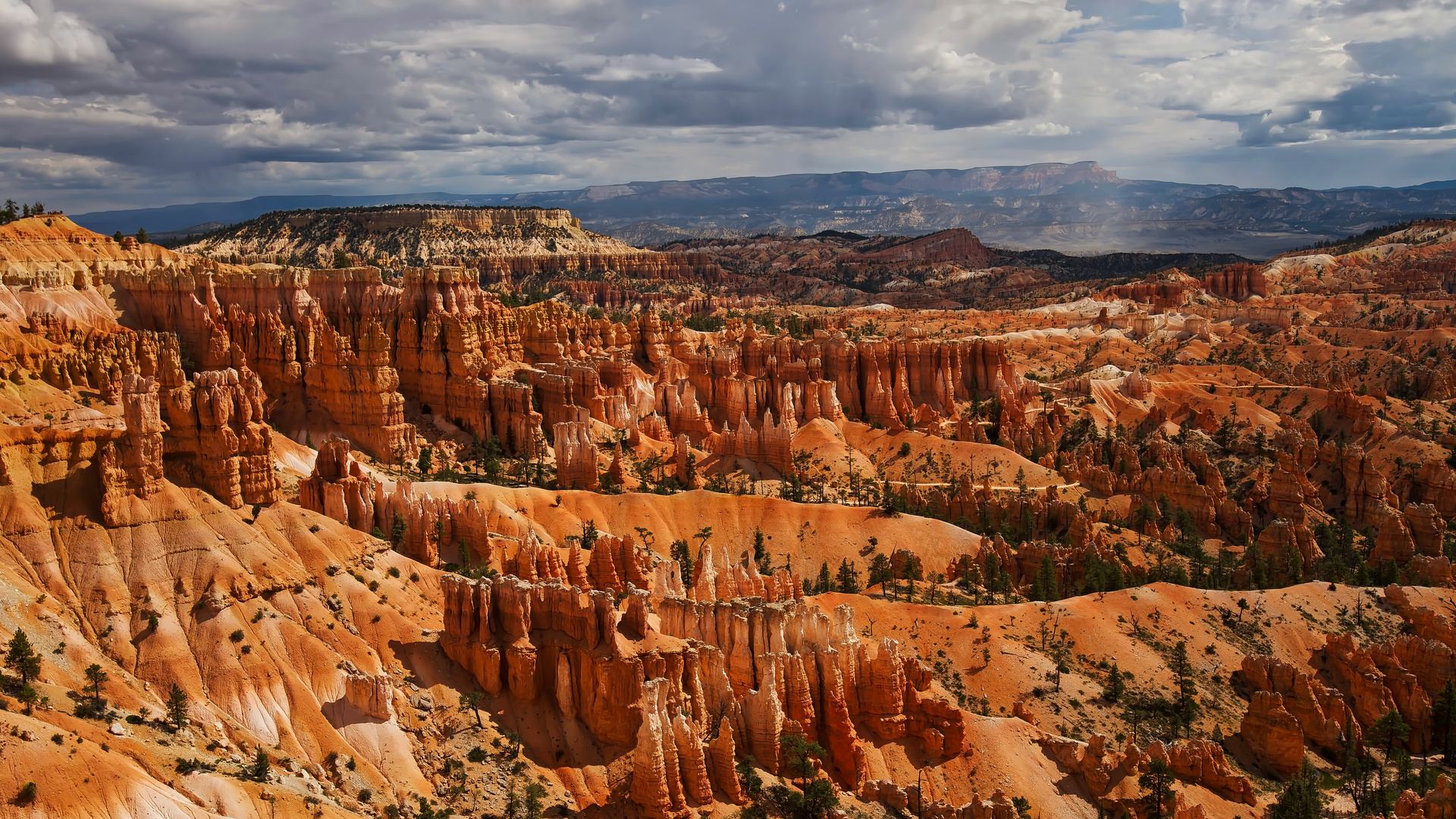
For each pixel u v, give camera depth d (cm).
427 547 13175
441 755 10050
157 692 9625
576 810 9844
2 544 10062
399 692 10425
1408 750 14262
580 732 10562
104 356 14500
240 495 11512
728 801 10025
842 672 11738
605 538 14775
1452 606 16650
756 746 10744
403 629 11156
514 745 10275
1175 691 14262
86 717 8794
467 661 10850
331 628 10819
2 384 12744
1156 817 11600
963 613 15062
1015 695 13725
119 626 9994
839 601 15138
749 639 11662
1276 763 13262
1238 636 15638
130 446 10844
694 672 10894
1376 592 17025
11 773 7625
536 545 14275
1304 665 15362
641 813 9769
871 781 11188
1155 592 16125
